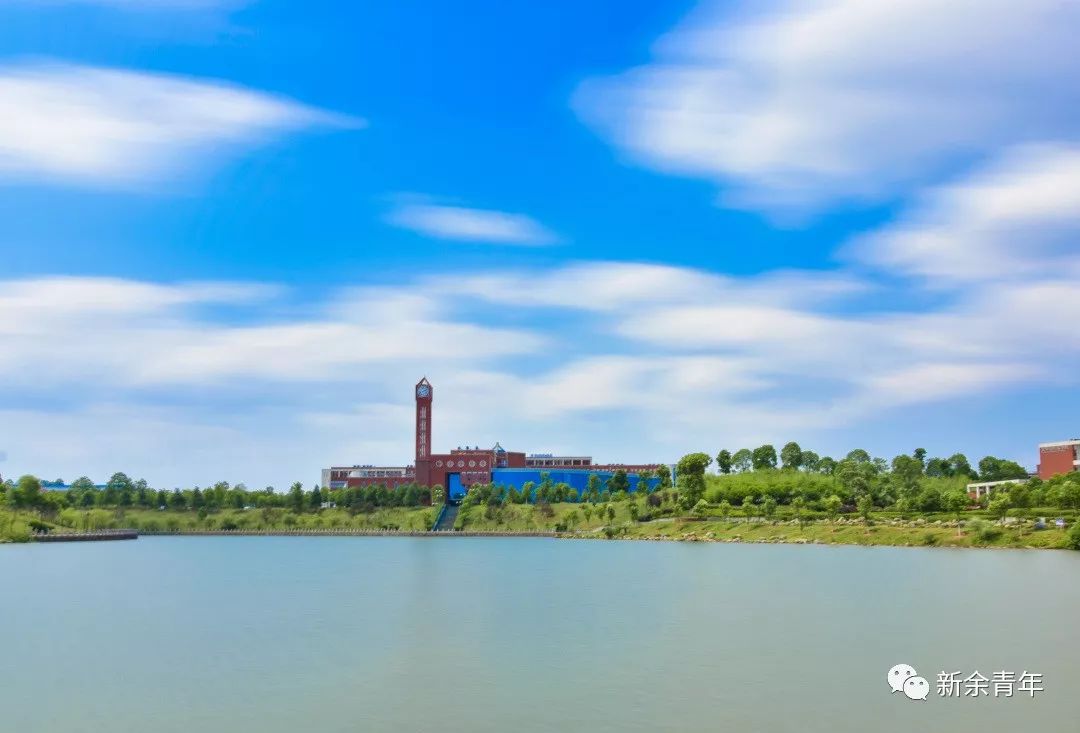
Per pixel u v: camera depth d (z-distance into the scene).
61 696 80.12
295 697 78.88
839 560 199.38
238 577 184.50
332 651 98.62
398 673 87.31
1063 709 73.19
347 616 124.75
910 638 101.69
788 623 113.44
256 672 88.50
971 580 152.38
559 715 72.44
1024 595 133.25
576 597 142.38
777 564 193.38
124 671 89.69
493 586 160.12
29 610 135.00
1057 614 116.38
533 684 82.19
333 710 74.69
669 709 73.75
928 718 71.06
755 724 69.75
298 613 128.62
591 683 82.38
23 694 80.81
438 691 80.25
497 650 98.06
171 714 74.25
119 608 136.50
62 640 107.88
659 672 86.31
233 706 76.31
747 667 88.06
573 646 99.88
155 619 124.38
